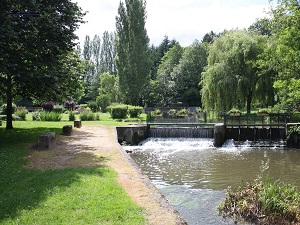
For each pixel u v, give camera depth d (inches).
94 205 256.4
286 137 880.3
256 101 1196.5
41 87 592.7
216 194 435.2
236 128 941.8
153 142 941.8
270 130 916.6
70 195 279.4
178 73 2395.4
